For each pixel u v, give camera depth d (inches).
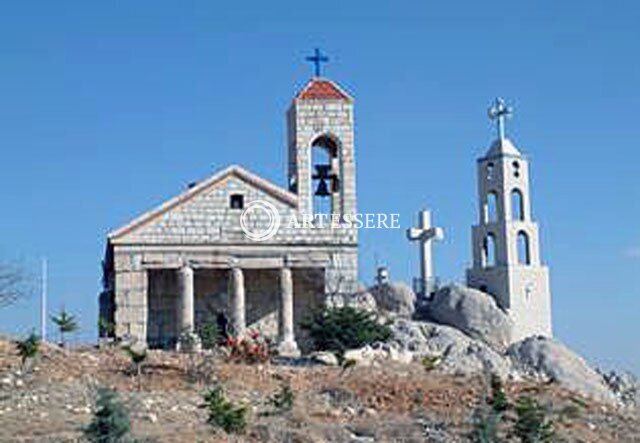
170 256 2797.7
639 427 2075.5
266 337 2817.4
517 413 1828.2
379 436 1728.6
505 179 3282.5
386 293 3189.0
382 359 2375.7
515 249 3250.5
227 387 1980.8
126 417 1480.1
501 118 3380.9
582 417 2075.5
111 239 2778.1
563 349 2795.3
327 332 2475.4
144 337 2755.9
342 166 2930.6
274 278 2957.7
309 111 2942.9
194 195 2834.6
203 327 2568.9
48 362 1998.0
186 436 1552.7
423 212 3388.3
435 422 1846.7
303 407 1889.8
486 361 2573.8
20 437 1505.9
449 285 3125.0
